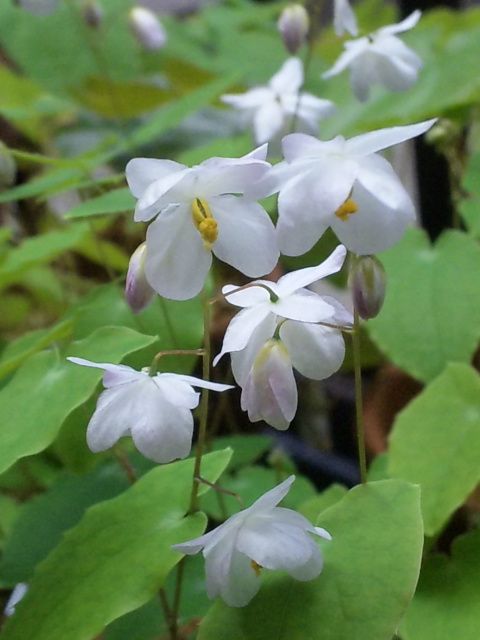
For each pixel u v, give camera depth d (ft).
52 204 0.84
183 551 0.32
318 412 0.70
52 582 0.36
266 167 0.31
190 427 0.32
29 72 0.84
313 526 0.33
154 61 0.85
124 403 0.33
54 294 0.76
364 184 0.30
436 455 0.42
